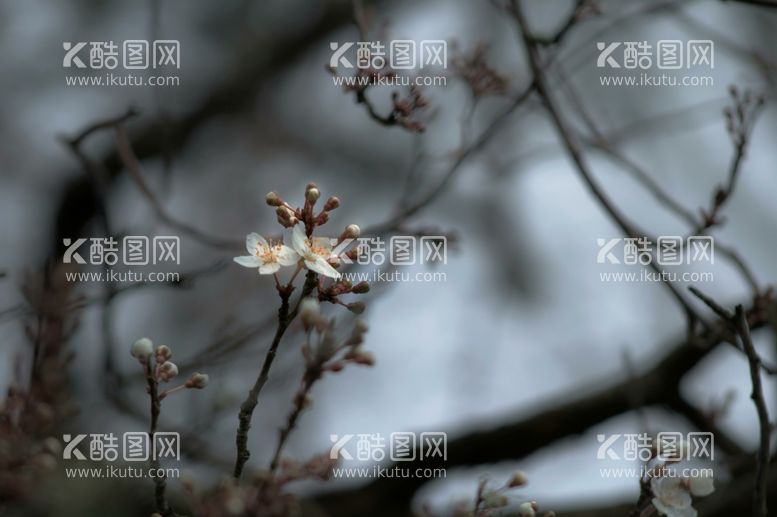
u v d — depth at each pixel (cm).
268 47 1028
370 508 678
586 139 589
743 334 346
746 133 478
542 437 713
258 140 1023
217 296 865
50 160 884
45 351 446
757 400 341
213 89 994
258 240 297
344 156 1052
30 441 351
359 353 291
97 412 602
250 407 291
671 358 703
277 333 291
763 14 909
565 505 673
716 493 569
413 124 441
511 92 660
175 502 511
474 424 717
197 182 985
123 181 848
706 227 483
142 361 296
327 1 1048
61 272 465
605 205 498
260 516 290
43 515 434
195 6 1031
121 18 973
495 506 323
